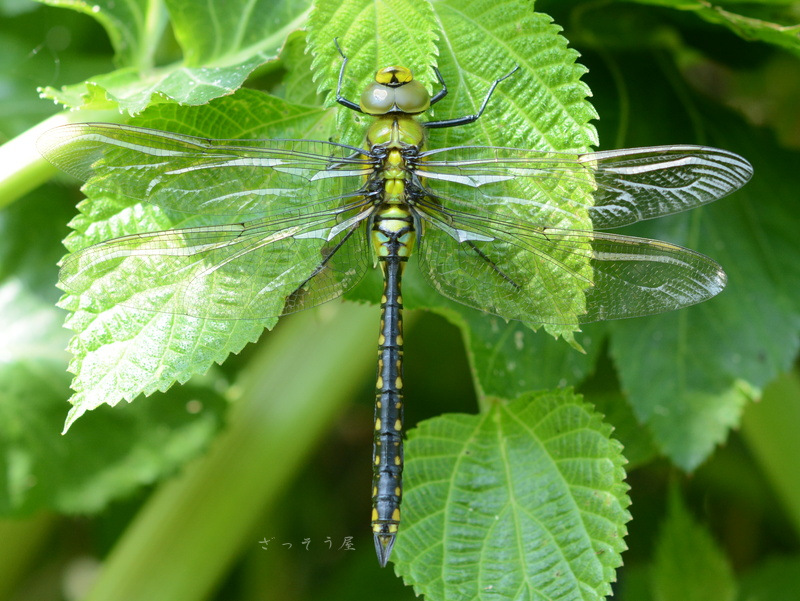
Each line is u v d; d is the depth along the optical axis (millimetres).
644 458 517
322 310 540
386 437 501
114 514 567
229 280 484
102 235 484
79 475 524
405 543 488
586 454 489
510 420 496
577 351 507
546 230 487
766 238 517
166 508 531
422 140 494
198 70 496
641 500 564
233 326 481
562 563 484
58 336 536
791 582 547
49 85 548
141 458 526
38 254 543
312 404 536
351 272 498
